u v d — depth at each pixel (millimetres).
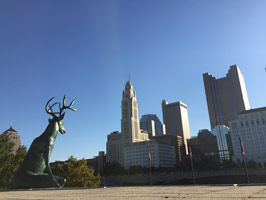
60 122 38812
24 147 58375
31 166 34031
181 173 161750
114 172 164250
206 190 13602
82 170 58812
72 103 40469
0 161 49531
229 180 144625
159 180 149500
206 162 177250
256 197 8867
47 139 36062
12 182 33500
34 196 12625
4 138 53781
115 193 13477
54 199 10070
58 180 33875
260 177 136750
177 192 12641
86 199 9789
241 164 182875
